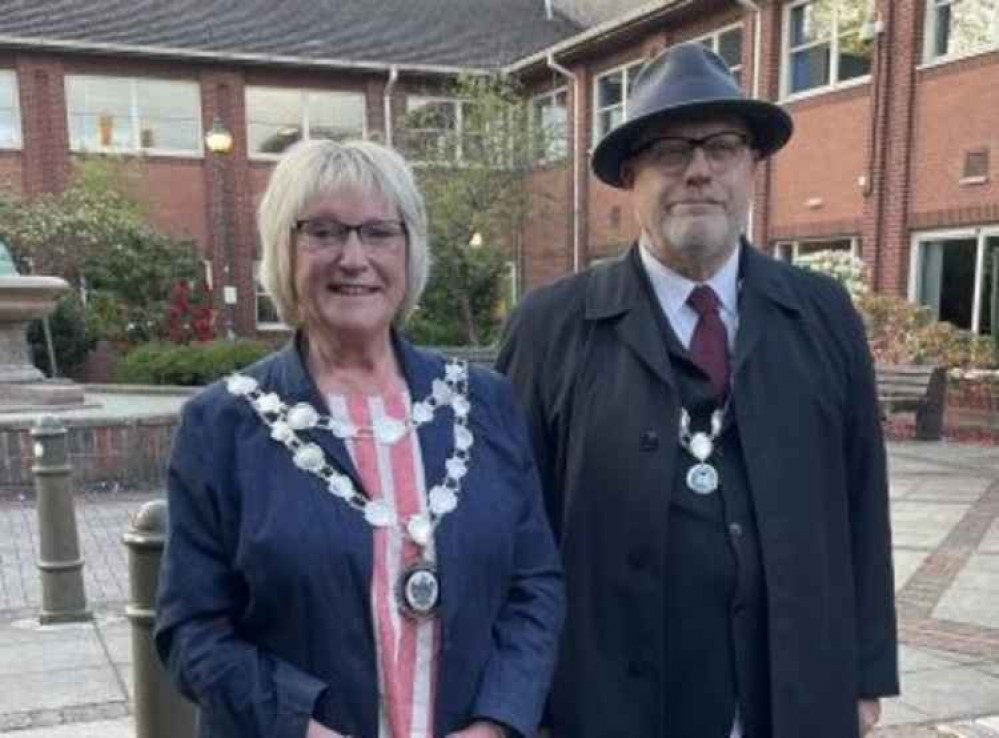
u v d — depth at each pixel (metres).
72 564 5.12
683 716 2.12
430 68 23.75
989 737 3.65
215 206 22.64
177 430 1.86
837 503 2.20
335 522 1.73
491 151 20.41
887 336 12.77
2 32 20.78
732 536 2.08
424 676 1.76
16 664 4.50
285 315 1.92
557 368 2.27
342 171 1.81
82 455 8.31
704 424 2.13
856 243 14.95
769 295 2.21
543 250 22.95
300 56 22.81
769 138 2.24
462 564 1.79
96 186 20.05
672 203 2.15
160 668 2.80
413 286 1.94
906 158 13.95
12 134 21.09
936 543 6.47
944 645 4.58
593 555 2.16
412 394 1.91
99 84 21.72
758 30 16.44
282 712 1.66
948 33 13.45
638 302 2.21
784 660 2.05
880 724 3.76
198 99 22.50
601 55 20.92
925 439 11.38
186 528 1.77
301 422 1.79
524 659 1.85
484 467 1.90
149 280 19.78
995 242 12.72
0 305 10.28
